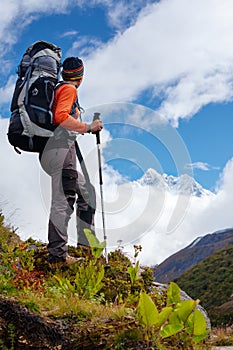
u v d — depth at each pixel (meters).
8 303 4.74
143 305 4.69
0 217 9.17
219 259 71.88
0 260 6.52
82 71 6.65
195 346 5.01
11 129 6.28
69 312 4.88
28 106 6.21
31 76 6.29
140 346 4.59
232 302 48.44
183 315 4.89
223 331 8.74
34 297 5.14
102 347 4.57
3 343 4.55
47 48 6.41
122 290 6.41
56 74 6.42
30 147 6.34
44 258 6.78
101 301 6.06
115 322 4.80
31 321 4.66
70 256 6.91
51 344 4.60
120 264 7.14
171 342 4.87
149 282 7.09
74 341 4.61
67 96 6.35
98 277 5.96
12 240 8.62
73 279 6.20
